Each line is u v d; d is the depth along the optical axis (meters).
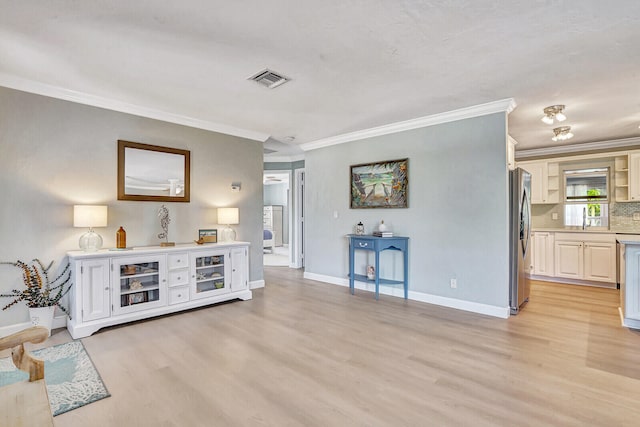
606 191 5.47
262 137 5.04
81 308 2.99
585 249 5.20
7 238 2.97
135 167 3.73
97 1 1.86
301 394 2.06
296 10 1.96
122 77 2.92
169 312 3.60
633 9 1.93
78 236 3.34
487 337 2.99
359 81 3.02
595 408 1.90
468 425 1.76
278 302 4.18
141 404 1.94
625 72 2.81
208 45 2.37
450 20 2.07
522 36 2.25
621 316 3.46
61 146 3.25
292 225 7.05
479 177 3.73
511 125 4.43
